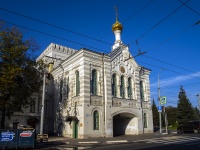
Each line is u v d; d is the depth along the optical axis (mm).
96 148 18562
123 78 37156
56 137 32750
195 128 36219
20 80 27672
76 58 33281
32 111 36969
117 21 42000
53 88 40312
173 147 17656
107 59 34594
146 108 40219
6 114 26891
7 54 26094
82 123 29531
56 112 37750
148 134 36406
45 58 43969
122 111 34625
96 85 32656
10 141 18828
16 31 27250
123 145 20422
